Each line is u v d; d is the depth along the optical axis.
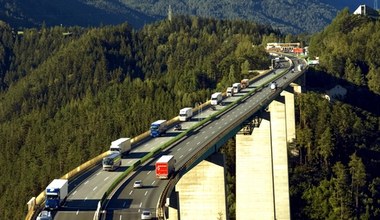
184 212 100.56
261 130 130.25
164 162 90.94
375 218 151.00
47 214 72.31
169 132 135.25
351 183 158.75
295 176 163.00
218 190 99.88
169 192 80.44
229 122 135.62
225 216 99.81
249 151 128.62
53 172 187.75
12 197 180.38
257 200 127.75
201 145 103.12
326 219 147.62
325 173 165.88
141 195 83.75
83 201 82.81
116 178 95.56
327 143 172.25
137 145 122.50
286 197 149.38
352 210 149.12
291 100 184.75
